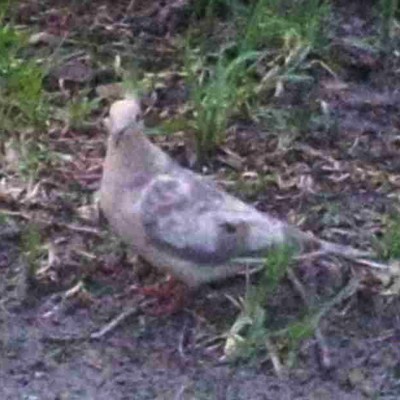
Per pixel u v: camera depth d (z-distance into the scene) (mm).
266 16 9398
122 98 8930
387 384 7223
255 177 8477
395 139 8844
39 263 7801
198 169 8531
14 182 8367
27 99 8781
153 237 7223
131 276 7754
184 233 7215
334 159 8648
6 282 7719
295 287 7645
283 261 7367
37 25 9539
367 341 7449
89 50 9367
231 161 8578
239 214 7340
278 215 8180
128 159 7246
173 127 8664
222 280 7617
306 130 8852
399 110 9094
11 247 7926
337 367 7285
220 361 7281
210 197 7352
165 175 7312
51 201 8242
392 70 9414
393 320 7570
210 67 9188
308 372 7246
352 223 8156
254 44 9227
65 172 8461
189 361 7285
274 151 8664
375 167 8617
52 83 9094
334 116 8992
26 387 7117
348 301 7637
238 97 8883
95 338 7402
